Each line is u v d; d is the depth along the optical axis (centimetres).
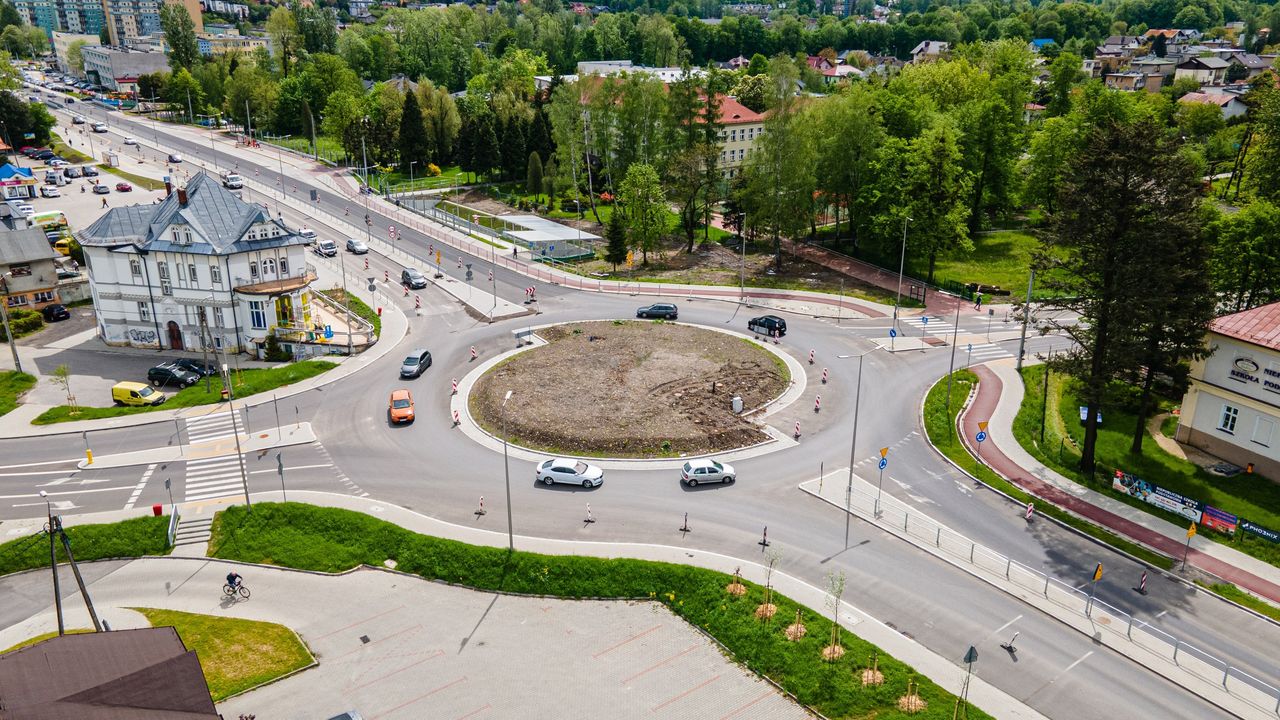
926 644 4188
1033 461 6009
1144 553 4872
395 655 4291
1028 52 13212
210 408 6988
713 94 12050
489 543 5062
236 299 8081
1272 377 5491
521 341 8250
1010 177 11462
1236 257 7094
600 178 13975
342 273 10450
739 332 8581
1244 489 5531
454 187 15250
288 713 3903
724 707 3903
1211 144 13888
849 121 10688
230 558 5134
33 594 4850
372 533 5219
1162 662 4028
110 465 6084
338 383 7438
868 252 11362
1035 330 8631
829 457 6097
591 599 4684
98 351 8394
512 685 4066
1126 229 5434
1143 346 5456
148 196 13888
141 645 3584
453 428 6594
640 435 6241
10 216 10038
